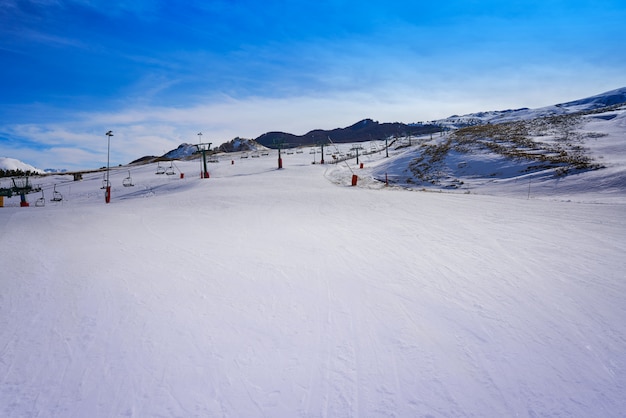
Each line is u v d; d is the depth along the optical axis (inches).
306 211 575.8
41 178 2229.3
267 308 195.3
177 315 187.2
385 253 304.2
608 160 993.5
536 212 508.7
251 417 117.0
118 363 145.9
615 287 216.8
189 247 333.4
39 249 327.3
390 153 2503.7
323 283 232.7
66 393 128.5
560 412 117.7
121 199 1175.6
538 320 178.5
